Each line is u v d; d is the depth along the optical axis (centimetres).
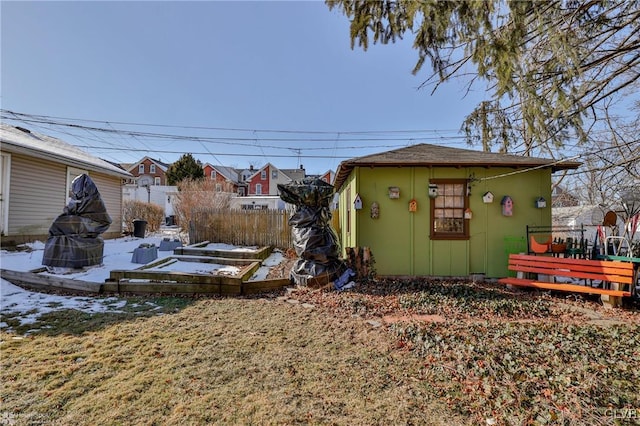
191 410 216
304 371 272
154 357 295
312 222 585
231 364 283
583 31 372
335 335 353
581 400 224
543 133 413
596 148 521
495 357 289
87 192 631
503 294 534
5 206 818
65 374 262
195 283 534
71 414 211
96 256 643
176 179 3025
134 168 3716
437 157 675
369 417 212
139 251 716
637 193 529
